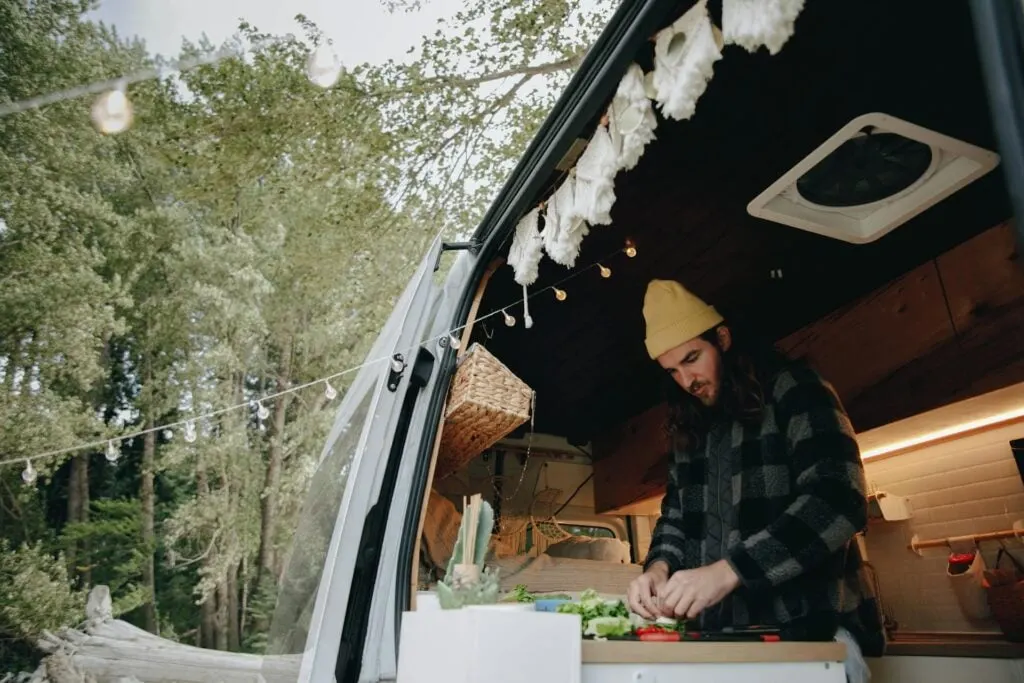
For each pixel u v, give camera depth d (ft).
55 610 30.71
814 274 10.23
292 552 8.54
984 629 9.89
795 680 4.32
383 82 22.84
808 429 6.22
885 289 10.30
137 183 43.27
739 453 6.98
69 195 37.81
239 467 45.16
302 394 46.88
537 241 6.64
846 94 6.66
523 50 22.84
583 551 12.98
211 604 46.68
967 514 10.53
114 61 30.12
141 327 45.52
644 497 13.98
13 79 32.37
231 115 22.52
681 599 5.17
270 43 20.65
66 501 47.52
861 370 10.50
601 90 4.93
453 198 25.59
